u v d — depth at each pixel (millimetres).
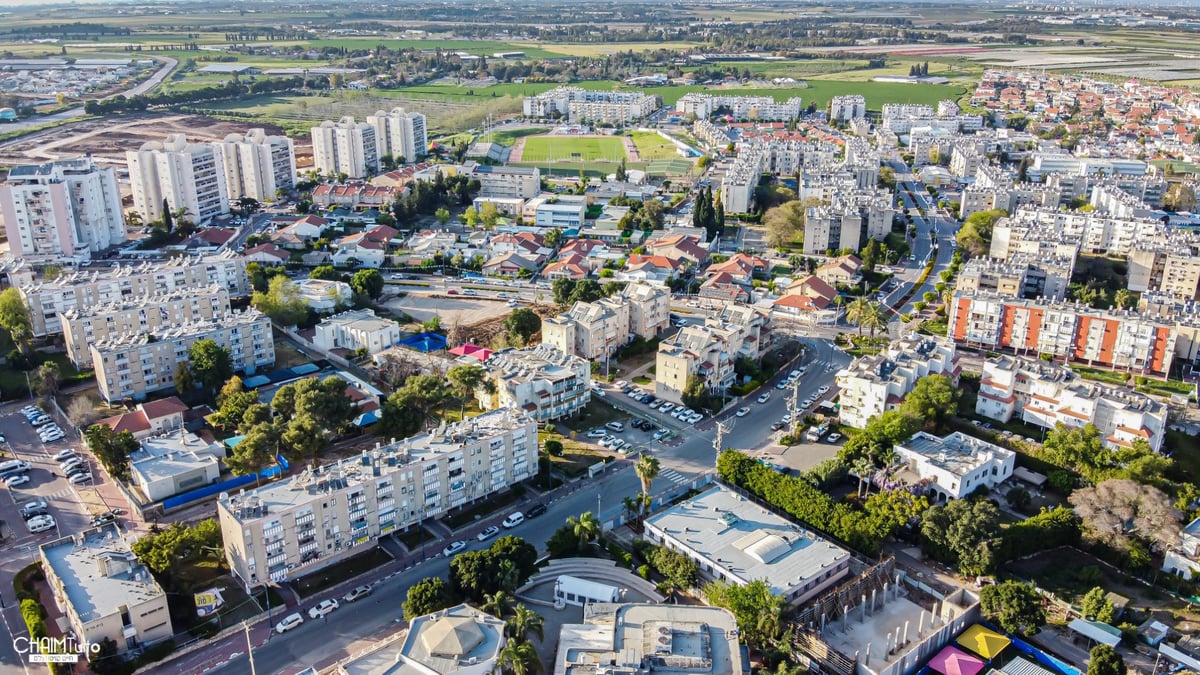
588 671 193375
